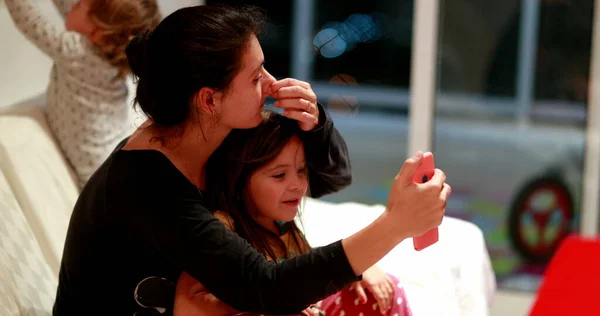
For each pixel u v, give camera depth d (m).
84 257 1.48
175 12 1.40
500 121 3.94
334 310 1.58
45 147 2.19
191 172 1.47
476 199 4.22
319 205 2.45
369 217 2.31
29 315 1.76
